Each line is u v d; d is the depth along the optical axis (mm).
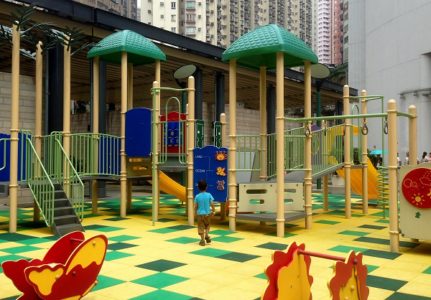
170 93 28703
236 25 141125
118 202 19719
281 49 11375
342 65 70812
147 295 6359
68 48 14094
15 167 11938
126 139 14898
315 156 14930
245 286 6812
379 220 14555
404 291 6633
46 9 15016
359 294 4891
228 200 12453
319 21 169625
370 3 42500
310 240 10844
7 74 17406
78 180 13680
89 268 5844
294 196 12672
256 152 14031
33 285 5230
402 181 9562
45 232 11867
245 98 33344
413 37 36594
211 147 12922
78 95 30969
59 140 13547
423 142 35438
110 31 17391
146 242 10469
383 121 16609
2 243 10320
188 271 7723
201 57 21516
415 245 10227
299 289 4895
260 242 10516
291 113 47562
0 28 13789
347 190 15195
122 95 15047
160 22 130125
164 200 20734
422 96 35750
